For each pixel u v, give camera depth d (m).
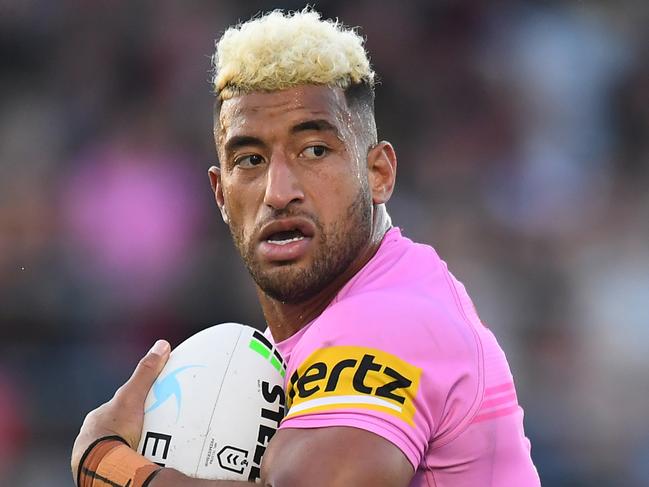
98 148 34.69
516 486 9.05
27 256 29.81
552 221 33.34
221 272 28.67
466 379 8.55
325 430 7.95
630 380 28.05
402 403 8.07
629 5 37.88
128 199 32.12
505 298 29.94
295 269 8.88
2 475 25.77
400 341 8.30
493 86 36.31
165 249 30.86
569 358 28.17
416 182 34.38
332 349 8.35
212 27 36.56
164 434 8.86
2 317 28.12
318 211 8.84
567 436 26.72
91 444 8.82
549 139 35.66
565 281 30.33
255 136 8.85
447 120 35.94
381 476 7.79
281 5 36.84
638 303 30.17
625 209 34.22
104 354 27.77
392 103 36.16
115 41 36.81
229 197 9.16
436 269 9.48
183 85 35.69
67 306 28.61
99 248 30.81
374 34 36.72
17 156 34.38
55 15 37.47
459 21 37.09
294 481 7.82
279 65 8.78
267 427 8.95
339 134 8.92
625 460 26.53
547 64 36.62
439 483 8.60
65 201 32.66
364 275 9.17
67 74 36.56
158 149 34.28
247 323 28.03
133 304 29.02
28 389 26.80
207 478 8.71
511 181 34.38
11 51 36.91
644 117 36.28
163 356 9.31
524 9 37.62
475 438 8.65
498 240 32.25
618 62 37.06
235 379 9.00
